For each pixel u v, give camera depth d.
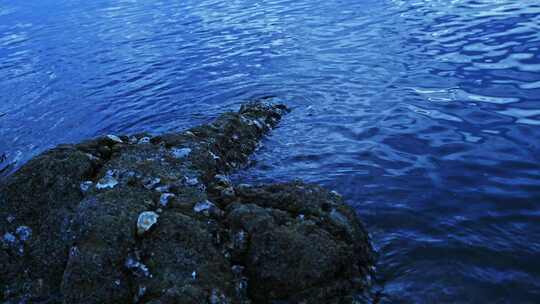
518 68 2.82
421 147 2.27
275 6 5.53
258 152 2.39
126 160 1.96
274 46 3.99
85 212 1.74
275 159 2.32
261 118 2.59
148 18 5.89
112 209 1.73
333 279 1.67
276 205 1.81
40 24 6.45
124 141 2.20
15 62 4.70
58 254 1.77
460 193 1.99
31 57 4.81
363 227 1.85
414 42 3.53
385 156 2.24
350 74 3.11
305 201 1.80
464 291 1.66
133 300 1.61
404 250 1.79
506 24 3.58
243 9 5.64
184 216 1.72
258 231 1.70
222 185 1.97
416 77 2.89
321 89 2.94
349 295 1.67
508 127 2.32
